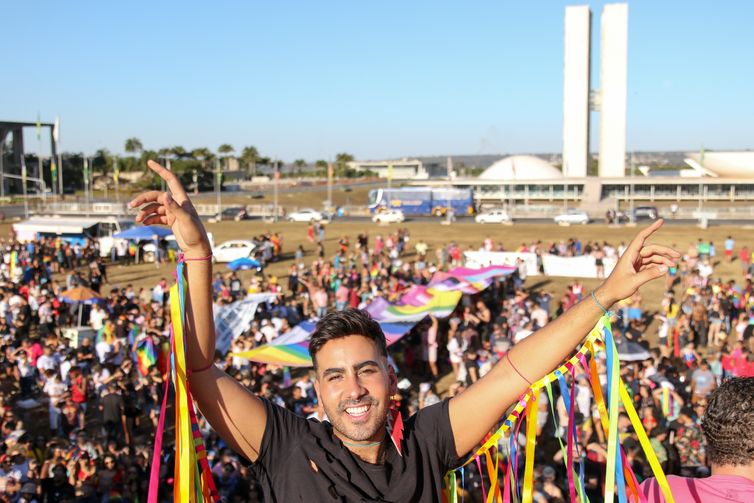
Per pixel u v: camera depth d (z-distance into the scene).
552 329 2.16
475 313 21.12
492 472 2.27
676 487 2.20
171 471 10.07
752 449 2.11
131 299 24.44
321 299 24.09
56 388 14.62
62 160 114.81
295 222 61.94
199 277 2.11
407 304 18.81
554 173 103.94
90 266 30.53
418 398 14.55
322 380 2.17
